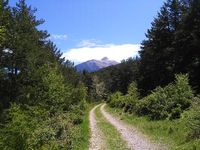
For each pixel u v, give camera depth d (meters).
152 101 39.78
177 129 26.47
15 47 39.50
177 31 55.81
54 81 39.47
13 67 41.00
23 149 15.37
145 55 67.69
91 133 33.44
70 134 25.06
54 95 38.34
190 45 53.66
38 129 21.92
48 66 42.56
